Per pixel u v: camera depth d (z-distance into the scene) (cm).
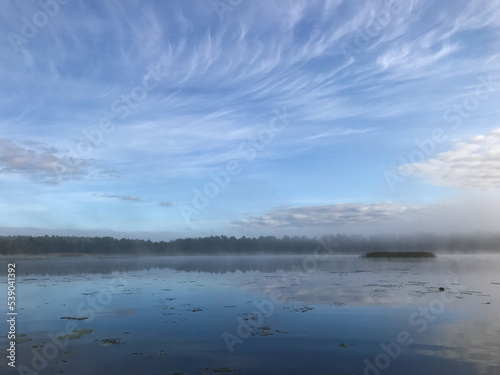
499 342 1325
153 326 1639
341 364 1138
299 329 1543
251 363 1161
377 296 2309
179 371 1102
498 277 3419
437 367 1095
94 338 1460
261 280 3472
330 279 3412
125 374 1083
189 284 3234
